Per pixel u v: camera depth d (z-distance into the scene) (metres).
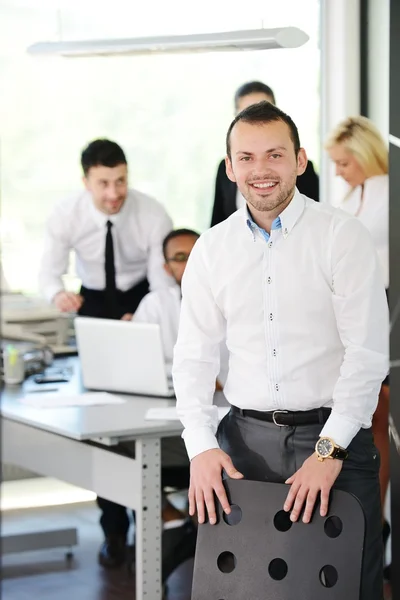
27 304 6.05
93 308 5.89
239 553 2.76
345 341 2.76
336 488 2.74
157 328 4.40
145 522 3.85
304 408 2.82
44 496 6.52
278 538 2.72
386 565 4.79
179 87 6.39
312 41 5.89
